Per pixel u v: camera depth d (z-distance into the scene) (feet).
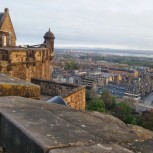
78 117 13.53
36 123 11.69
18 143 10.95
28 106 14.64
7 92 17.66
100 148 9.87
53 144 9.65
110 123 13.39
